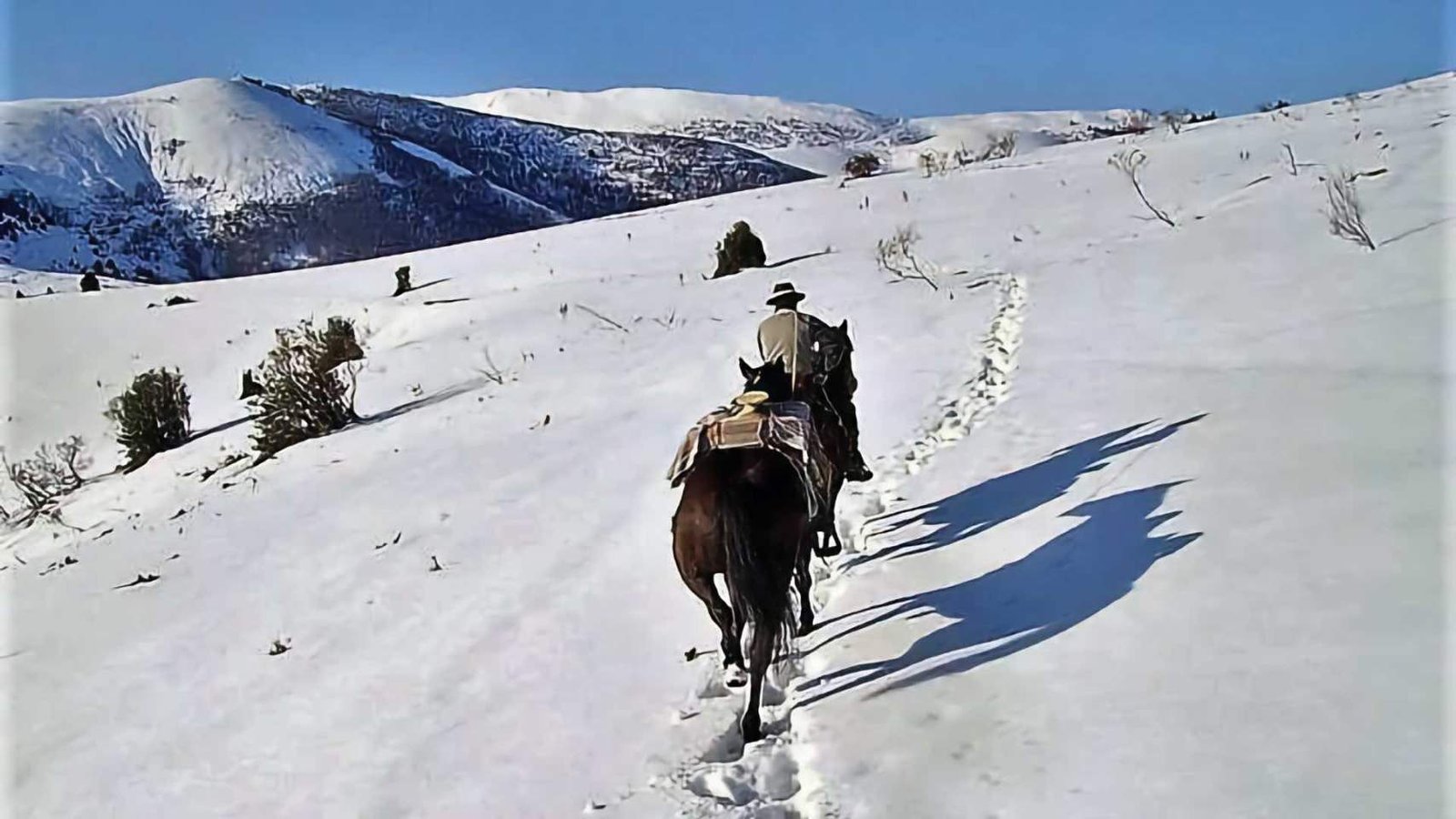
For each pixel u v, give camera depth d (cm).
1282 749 507
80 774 732
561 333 2066
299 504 1322
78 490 1988
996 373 1312
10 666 945
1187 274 1524
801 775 592
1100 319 1416
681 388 1526
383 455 1473
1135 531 784
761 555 646
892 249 2100
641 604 872
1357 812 457
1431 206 1525
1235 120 3056
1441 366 973
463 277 3128
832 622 782
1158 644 624
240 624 966
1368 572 640
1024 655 655
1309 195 1772
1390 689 530
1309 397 973
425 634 871
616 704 715
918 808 528
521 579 955
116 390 2683
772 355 898
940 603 760
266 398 1861
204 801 672
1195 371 1132
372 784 655
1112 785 511
